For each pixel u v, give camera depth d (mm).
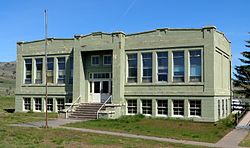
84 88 35688
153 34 32250
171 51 31281
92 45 34344
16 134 20188
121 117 31344
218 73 31812
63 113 32312
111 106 31625
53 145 16719
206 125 27078
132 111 33188
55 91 37906
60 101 37812
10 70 151000
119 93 32594
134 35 33219
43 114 35781
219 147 17969
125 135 21406
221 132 23594
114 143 17906
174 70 31266
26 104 40188
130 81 33375
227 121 29594
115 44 33125
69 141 18094
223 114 33781
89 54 35906
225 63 36688
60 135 20312
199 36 30094
